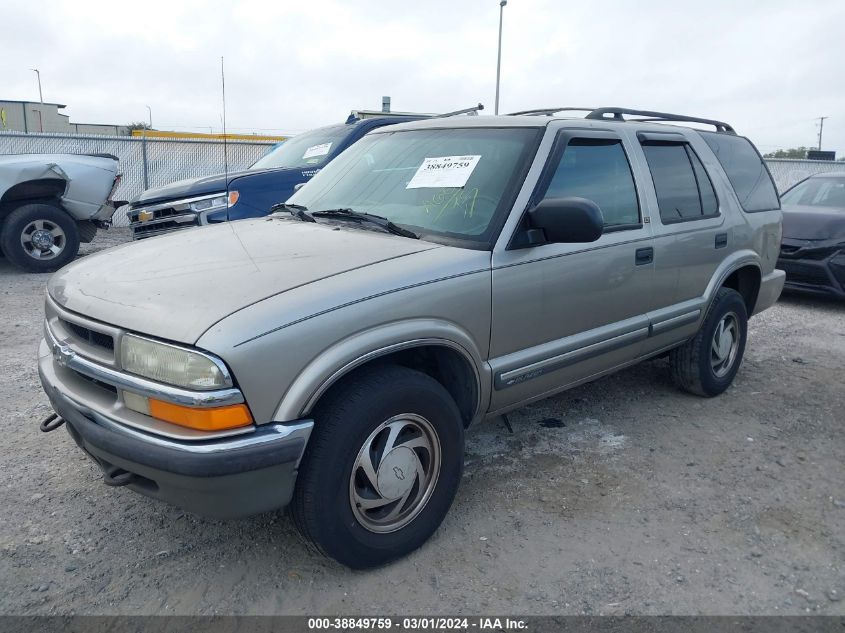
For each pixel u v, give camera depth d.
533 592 2.78
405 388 2.78
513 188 3.31
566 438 4.21
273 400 2.45
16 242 9.08
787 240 8.11
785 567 2.99
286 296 2.56
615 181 3.88
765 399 4.98
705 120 5.04
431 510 3.01
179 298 2.59
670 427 4.42
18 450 3.83
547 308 3.41
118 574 2.82
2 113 29.53
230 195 7.55
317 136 8.53
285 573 2.86
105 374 2.57
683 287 4.35
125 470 2.57
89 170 9.55
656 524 3.29
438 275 2.93
